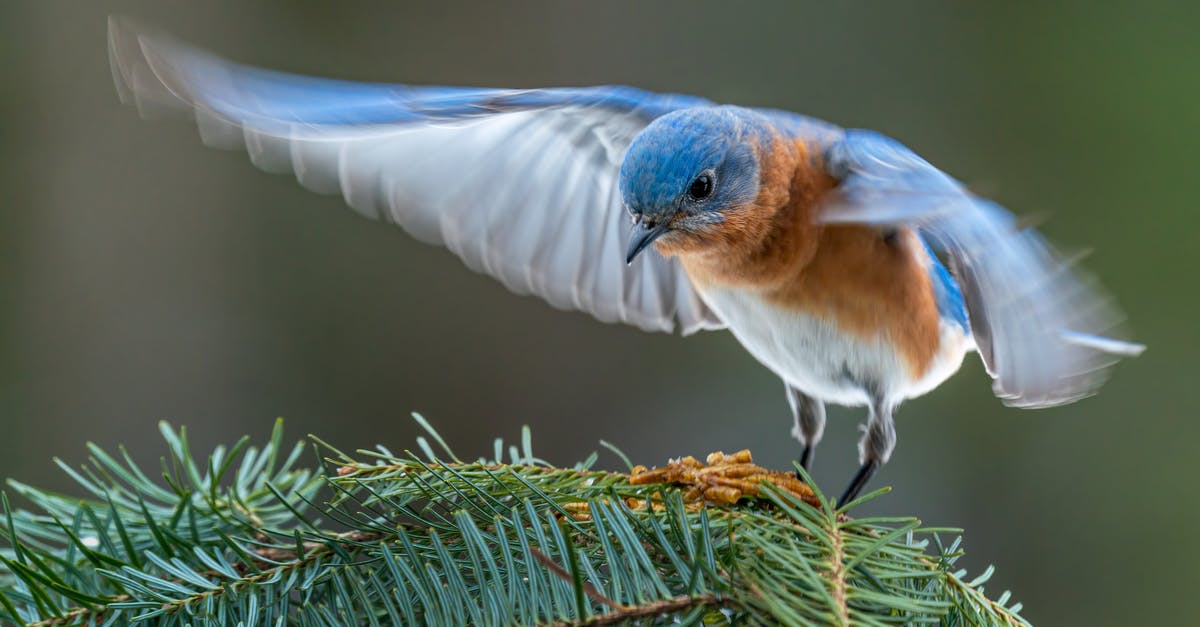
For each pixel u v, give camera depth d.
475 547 4.84
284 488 6.08
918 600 4.54
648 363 12.88
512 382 12.75
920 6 13.35
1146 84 12.27
